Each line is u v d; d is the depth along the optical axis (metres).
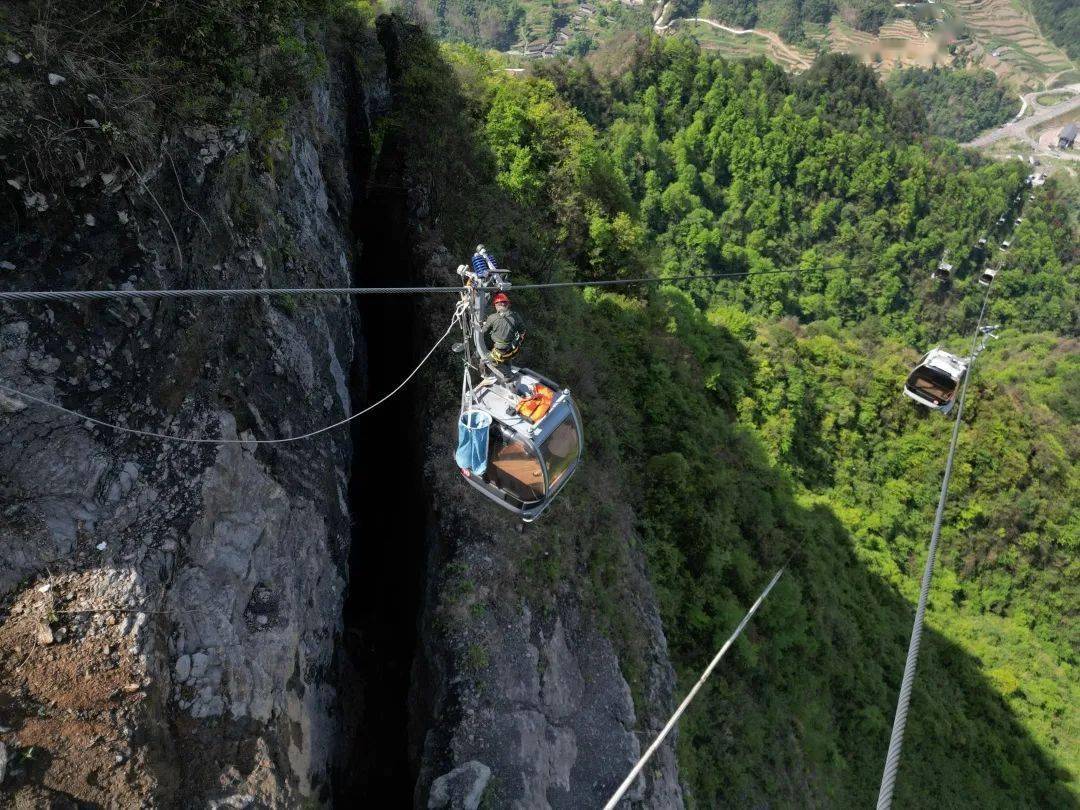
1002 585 42.00
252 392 12.48
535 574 16.30
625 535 20.64
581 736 15.35
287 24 13.02
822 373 43.62
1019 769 33.44
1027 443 43.81
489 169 27.36
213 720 9.87
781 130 92.88
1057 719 36.09
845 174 93.56
